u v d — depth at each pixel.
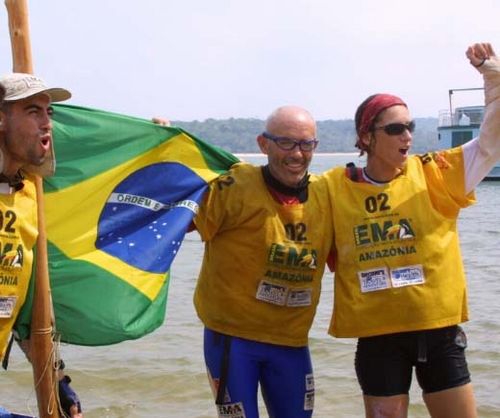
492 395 7.94
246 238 4.98
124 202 5.24
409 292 4.82
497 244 20.50
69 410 4.89
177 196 5.32
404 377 4.90
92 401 8.17
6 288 4.33
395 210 4.92
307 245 4.97
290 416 5.12
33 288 4.66
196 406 8.02
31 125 4.20
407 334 4.86
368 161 5.02
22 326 4.72
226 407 5.01
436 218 4.97
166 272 5.19
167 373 8.92
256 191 5.00
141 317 5.08
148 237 5.22
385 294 4.84
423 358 4.83
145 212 5.27
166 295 5.23
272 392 5.12
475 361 9.05
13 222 4.31
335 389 8.34
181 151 5.38
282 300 5.01
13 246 4.32
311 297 5.08
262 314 5.01
